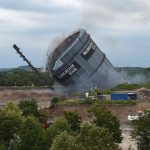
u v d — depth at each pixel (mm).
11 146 78438
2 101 163125
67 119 93062
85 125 70625
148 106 129500
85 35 149500
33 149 72688
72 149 61312
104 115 88000
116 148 63781
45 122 107938
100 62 156625
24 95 165375
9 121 83312
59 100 143000
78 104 133750
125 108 129750
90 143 63875
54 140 63938
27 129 76250
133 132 78812
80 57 149250
